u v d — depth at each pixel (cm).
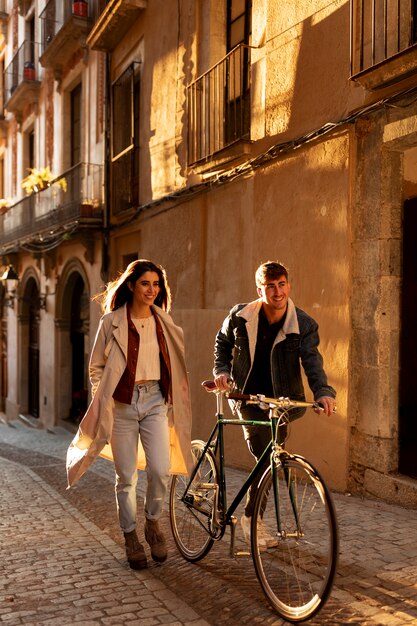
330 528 274
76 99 1488
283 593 300
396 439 509
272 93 668
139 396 373
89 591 343
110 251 1211
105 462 858
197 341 828
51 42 1449
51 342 1570
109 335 375
